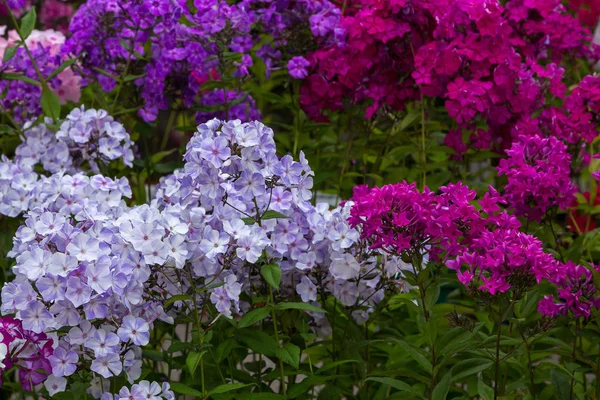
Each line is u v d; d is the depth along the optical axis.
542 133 1.97
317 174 2.01
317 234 1.72
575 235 2.08
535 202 1.74
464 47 1.91
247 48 2.04
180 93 2.10
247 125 1.65
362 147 2.11
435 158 2.20
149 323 1.66
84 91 2.23
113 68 2.09
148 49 2.08
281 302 1.72
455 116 1.92
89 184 1.77
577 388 1.76
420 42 2.00
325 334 1.82
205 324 1.74
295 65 2.01
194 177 1.65
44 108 2.01
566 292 1.64
